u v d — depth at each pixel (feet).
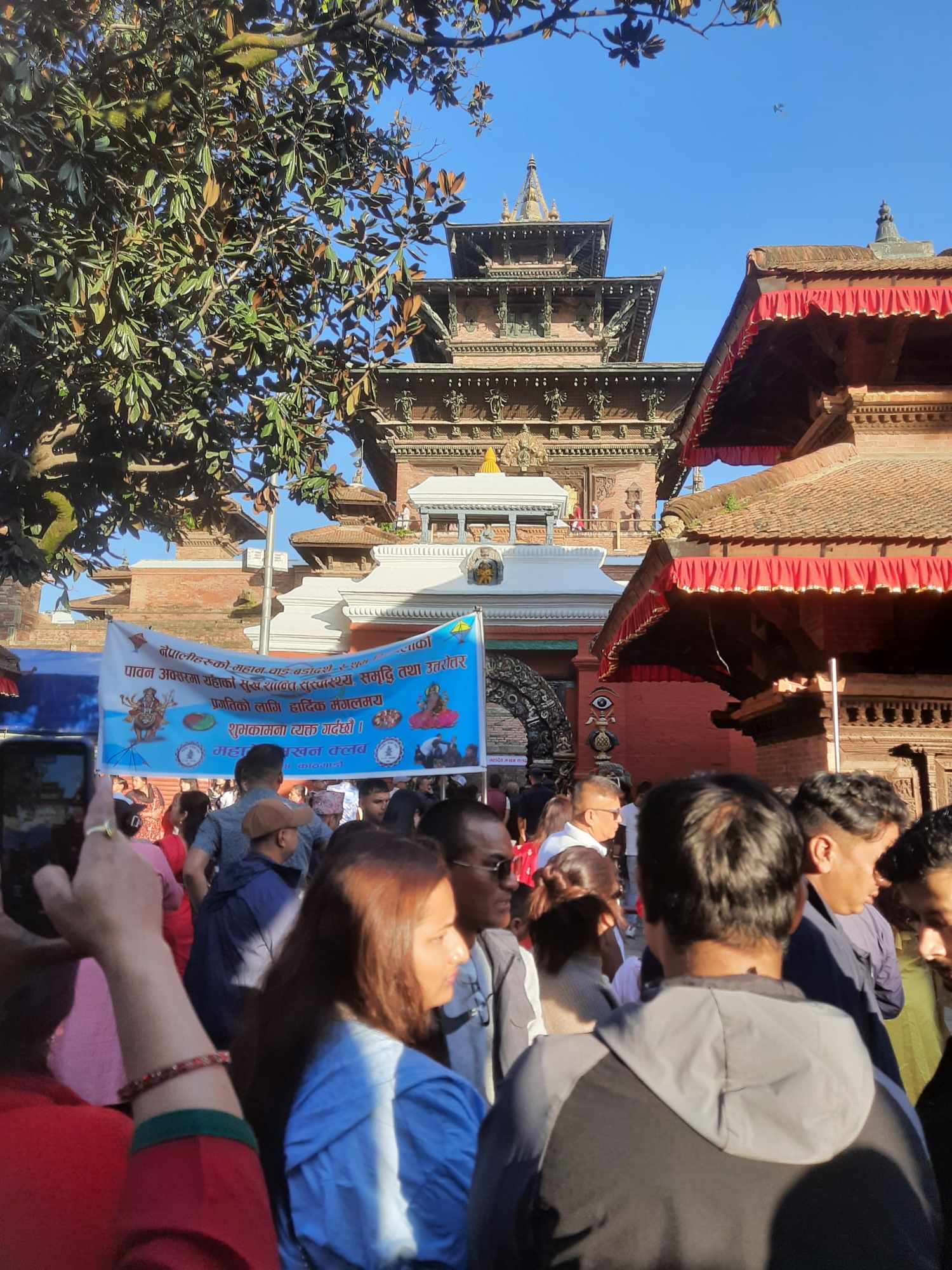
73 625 99.14
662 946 6.35
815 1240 4.90
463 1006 10.45
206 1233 3.32
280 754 19.40
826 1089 5.12
